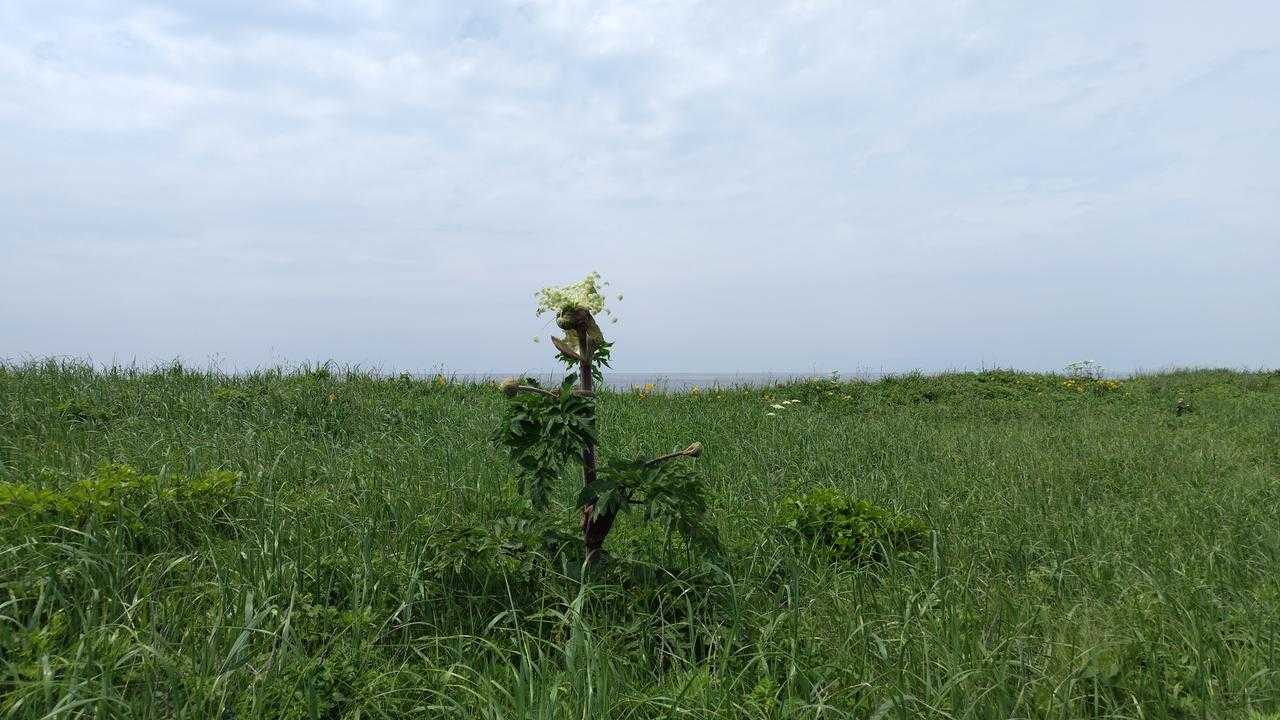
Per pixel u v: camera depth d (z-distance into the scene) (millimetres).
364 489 4887
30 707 2312
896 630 3254
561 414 3377
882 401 13430
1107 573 4145
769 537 4512
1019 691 2809
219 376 9422
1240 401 13086
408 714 2662
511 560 3609
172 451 5492
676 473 3504
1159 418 11430
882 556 4469
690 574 3764
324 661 2729
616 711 2645
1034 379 15633
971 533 4879
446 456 6012
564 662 3109
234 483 4508
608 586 3484
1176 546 4574
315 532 4035
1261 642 3139
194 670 2576
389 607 3395
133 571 3441
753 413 10703
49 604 2992
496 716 2416
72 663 2520
